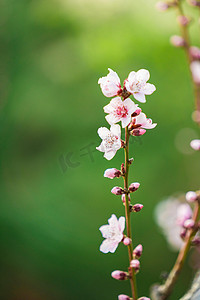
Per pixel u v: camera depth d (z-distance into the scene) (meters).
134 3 2.73
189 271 2.20
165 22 2.56
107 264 2.32
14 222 2.19
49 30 2.90
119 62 2.59
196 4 1.27
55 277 2.28
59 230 2.25
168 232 1.28
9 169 2.57
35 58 2.88
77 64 2.75
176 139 2.23
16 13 2.89
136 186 0.92
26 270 2.24
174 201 1.30
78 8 2.85
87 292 2.28
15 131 2.68
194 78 1.24
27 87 2.76
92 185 2.37
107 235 0.91
